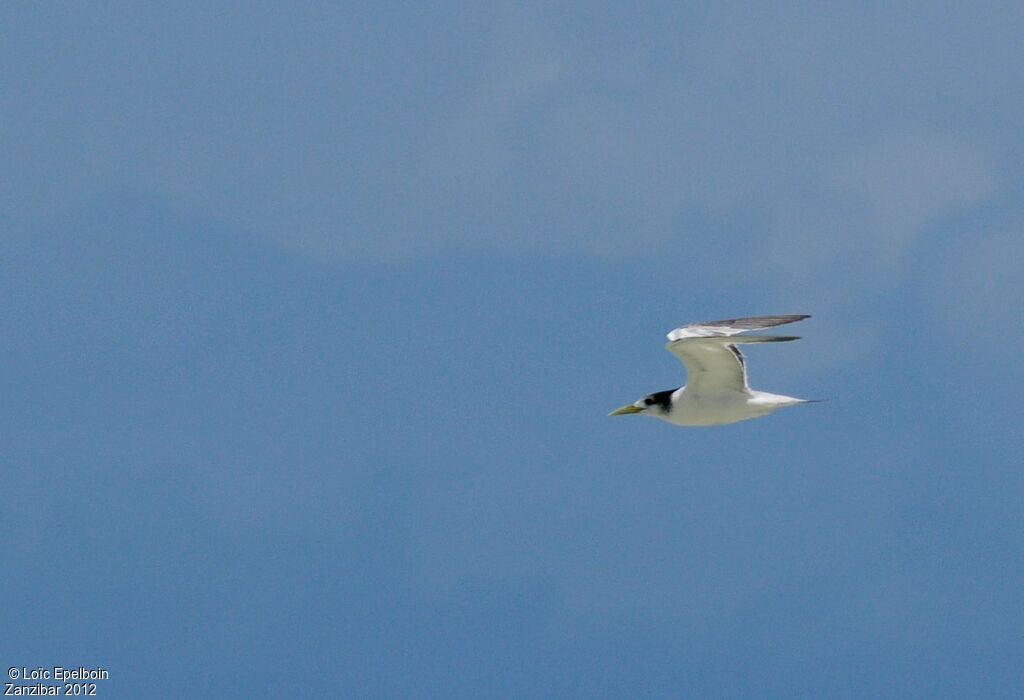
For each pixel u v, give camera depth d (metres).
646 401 23.58
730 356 22.34
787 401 22.50
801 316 22.61
